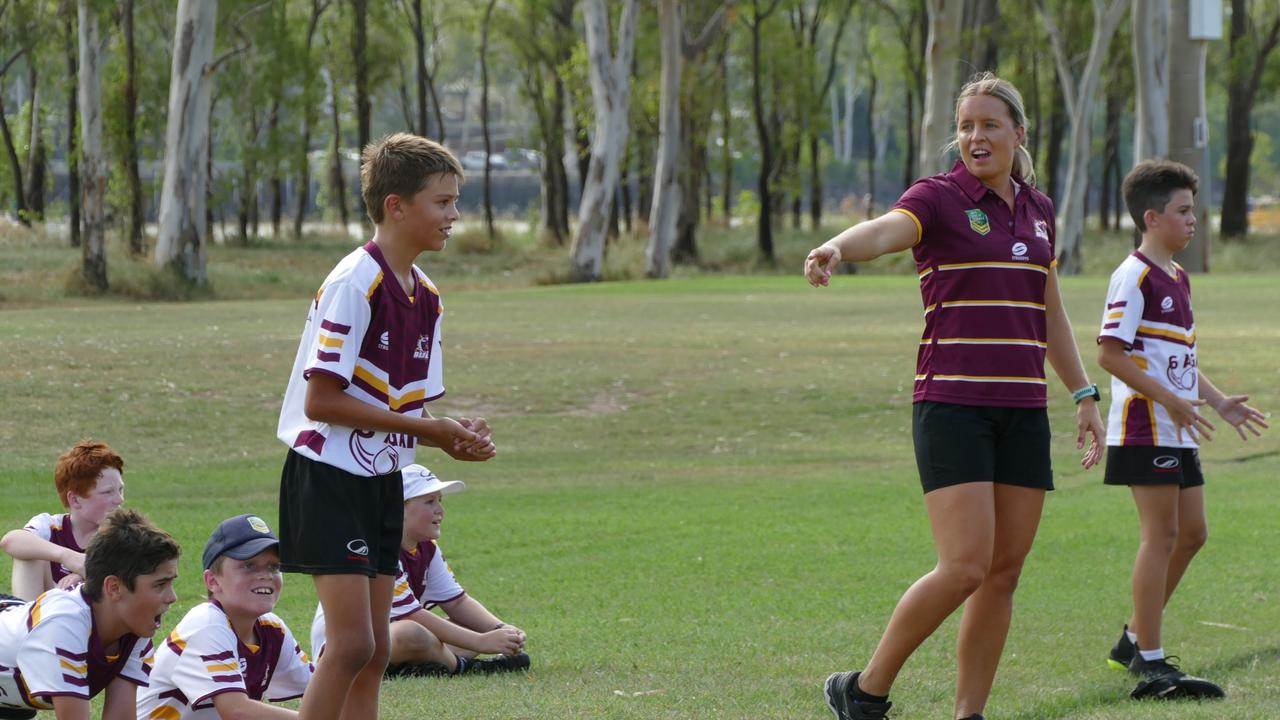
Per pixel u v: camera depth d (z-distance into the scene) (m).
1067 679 17.20
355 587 12.08
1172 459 16.98
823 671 17.61
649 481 36.22
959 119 14.20
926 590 13.78
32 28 130.25
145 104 128.88
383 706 15.99
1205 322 68.12
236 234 157.75
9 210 175.12
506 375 53.22
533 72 167.38
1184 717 15.04
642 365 55.94
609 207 119.31
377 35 164.38
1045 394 14.20
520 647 18.45
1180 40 111.44
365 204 12.43
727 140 162.75
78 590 13.16
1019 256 13.89
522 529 28.80
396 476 12.66
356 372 12.05
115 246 125.19
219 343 58.59
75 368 50.28
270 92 148.38
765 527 29.06
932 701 16.19
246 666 14.20
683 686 16.88
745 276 125.00
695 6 154.38
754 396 50.06
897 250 13.76
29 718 13.80
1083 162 125.00
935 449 13.85
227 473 36.62
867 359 57.94
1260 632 19.53
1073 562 24.86
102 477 16.56
